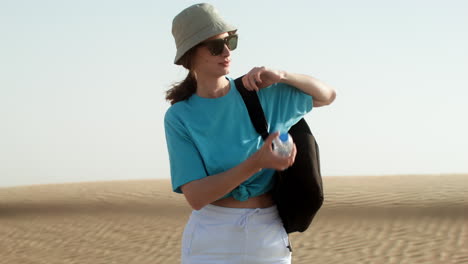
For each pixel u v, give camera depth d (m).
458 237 12.95
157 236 15.34
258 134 3.06
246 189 3.00
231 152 3.01
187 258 3.13
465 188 21.09
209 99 3.06
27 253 13.90
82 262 12.53
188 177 2.99
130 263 12.20
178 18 3.01
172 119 3.07
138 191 27.11
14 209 22.69
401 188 22.59
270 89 3.13
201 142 3.01
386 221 15.48
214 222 3.07
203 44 2.98
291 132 3.19
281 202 3.06
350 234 13.94
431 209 16.80
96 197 25.47
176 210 20.22
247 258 3.05
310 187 3.00
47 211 21.77
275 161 2.65
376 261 11.03
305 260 11.41
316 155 3.09
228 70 3.03
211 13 3.00
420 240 12.84
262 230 3.06
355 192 21.89
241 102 3.07
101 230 16.80
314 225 15.27
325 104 3.34
